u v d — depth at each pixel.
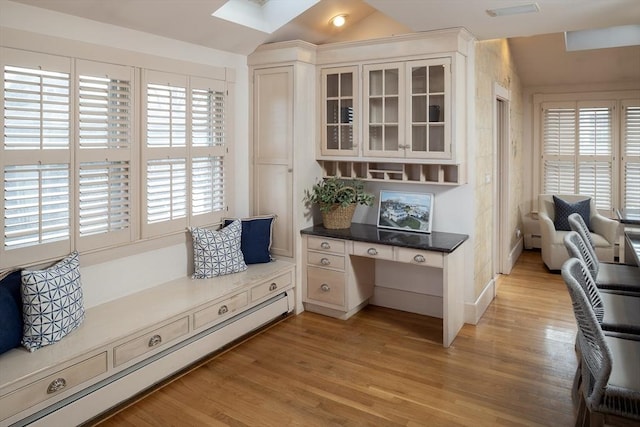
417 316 4.31
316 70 4.31
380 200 4.42
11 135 2.60
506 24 3.54
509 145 5.53
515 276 5.57
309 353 3.55
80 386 2.54
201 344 3.30
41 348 2.53
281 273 4.08
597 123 6.38
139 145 3.30
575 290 1.91
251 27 3.78
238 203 4.27
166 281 3.65
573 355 3.48
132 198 3.28
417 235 4.06
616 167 6.32
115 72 3.11
